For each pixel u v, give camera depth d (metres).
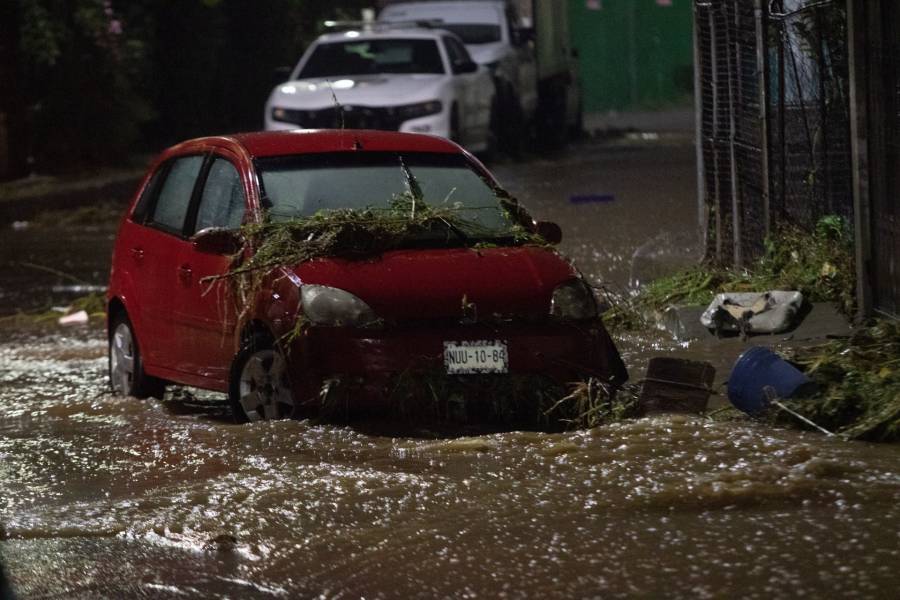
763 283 28.45
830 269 27.59
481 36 72.75
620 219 46.25
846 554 14.60
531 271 21.73
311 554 15.54
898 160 23.67
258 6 88.44
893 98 23.73
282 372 21.22
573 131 89.75
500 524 16.11
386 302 20.89
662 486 17.09
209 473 19.02
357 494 17.45
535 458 18.70
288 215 22.66
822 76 27.77
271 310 21.25
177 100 82.44
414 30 63.97
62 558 15.90
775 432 19.59
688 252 35.34
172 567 15.43
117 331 26.20
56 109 70.38
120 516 17.25
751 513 16.05
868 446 18.67
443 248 22.25
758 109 29.89
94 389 26.72
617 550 15.08
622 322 28.81
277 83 64.69
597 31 134.50
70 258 46.78
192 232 24.19
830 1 27.11
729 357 25.28
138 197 26.42
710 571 14.34
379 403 20.62
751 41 30.30
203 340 23.19
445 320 21.03
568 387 21.23
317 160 23.75
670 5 143.38
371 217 22.17
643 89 140.88
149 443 20.92
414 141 24.64
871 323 24.83
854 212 25.34
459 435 20.67
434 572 14.80
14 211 58.16
